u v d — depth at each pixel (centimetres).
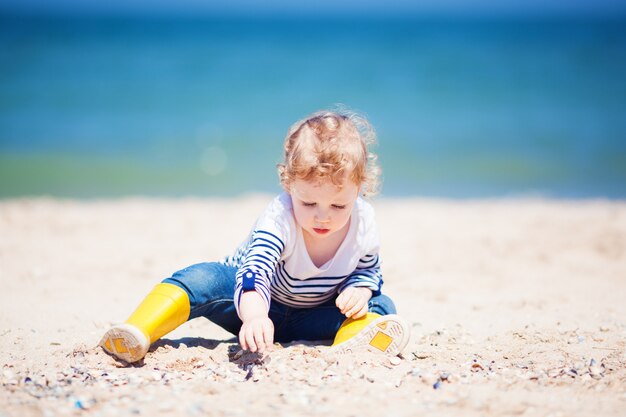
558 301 455
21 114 1777
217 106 1919
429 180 1212
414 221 776
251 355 313
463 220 780
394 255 604
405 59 2792
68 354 320
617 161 1350
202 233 686
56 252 585
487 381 286
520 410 251
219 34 4269
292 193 304
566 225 738
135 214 795
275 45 3394
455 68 2567
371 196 334
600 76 2394
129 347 303
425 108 1912
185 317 324
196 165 1340
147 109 1869
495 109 1894
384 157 1405
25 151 1428
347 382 280
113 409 250
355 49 3189
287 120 1761
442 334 369
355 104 1955
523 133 1614
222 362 314
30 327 375
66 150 1446
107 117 1767
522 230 715
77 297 447
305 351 314
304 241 317
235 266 341
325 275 325
